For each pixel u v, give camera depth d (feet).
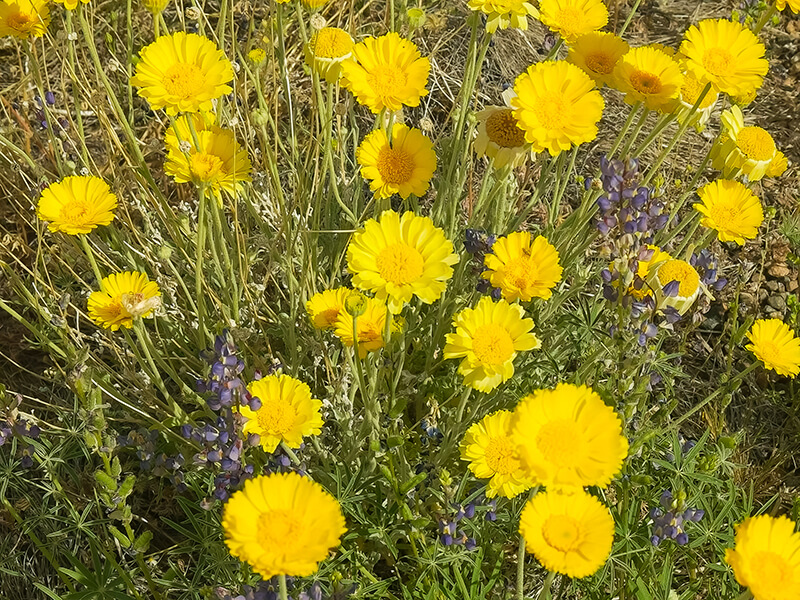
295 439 1.39
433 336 1.82
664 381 1.86
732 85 1.66
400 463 1.60
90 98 1.87
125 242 1.94
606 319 1.71
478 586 1.54
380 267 1.38
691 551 1.61
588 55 1.69
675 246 2.36
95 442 1.33
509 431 1.32
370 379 1.58
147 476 1.74
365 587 1.52
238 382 1.36
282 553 1.06
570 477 1.12
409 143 1.58
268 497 1.09
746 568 1.07
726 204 1.64
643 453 1.63
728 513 1.65
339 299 1.60
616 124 2.67
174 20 2.61
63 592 1.71
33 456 1.73
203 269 1.97
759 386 2.13
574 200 2.44
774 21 2.73
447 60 2.68
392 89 1.56
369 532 1.57
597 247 2.26
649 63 1.64
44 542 1.74
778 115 2.73
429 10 2.76
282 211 1.73
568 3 1.71
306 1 1.69
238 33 2.64
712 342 2.20
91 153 2.33
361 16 2.73
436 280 1.39
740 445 1.97
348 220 2.03
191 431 1.49
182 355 1.96
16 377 2.06
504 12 1.68
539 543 1.13
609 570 1.57
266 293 2.11
